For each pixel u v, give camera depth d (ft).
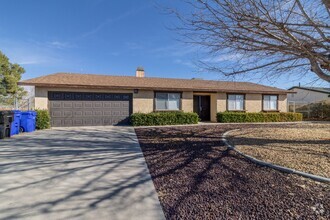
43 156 19.67
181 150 21.63
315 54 15.29
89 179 13.82
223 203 10.23
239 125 47.21
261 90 59.82
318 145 21.72
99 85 45.03
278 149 20.43
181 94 53.36
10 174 14.66
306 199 10.40
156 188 12.34
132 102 48.98
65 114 44.52
